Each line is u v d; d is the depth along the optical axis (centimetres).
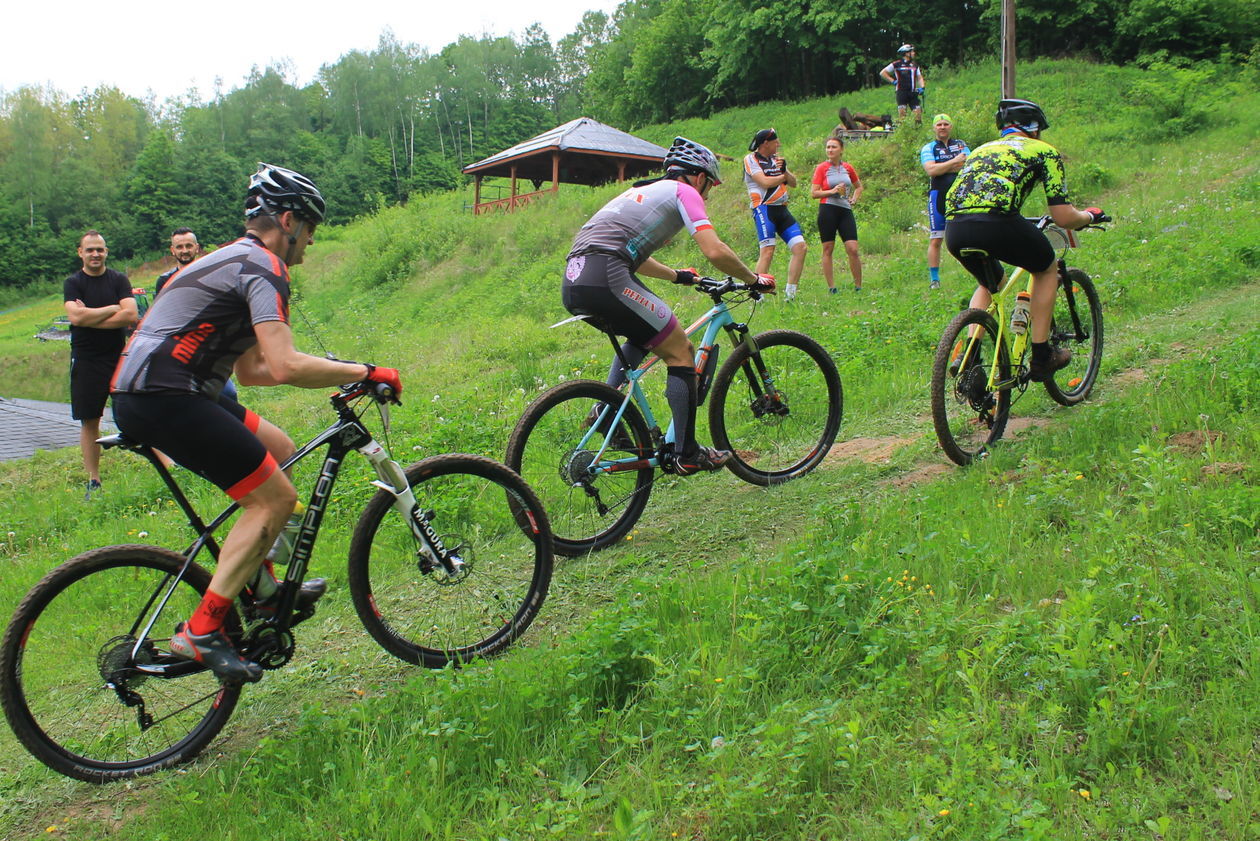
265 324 311
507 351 1274
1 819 312
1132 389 552
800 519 470
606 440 460
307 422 989
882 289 1113
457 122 10862
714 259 455
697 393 473
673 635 336
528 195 3009
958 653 277
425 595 400
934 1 4275
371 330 2077
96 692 347
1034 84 2739
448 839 258
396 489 361
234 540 319
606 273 440
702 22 5462
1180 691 257
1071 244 553
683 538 471
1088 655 266
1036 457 466
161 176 8875
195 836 282
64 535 678
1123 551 325
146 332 311
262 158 9881
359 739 309
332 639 418
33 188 8875
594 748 289
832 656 305
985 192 496
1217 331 656
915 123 1795
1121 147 1773
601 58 6844
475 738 293
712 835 241
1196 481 385
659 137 4244
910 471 502
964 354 496
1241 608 286
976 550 348
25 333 4547
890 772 249
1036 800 227
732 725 284
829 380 541
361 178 9412
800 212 1611
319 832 270
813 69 4822
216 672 319
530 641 387
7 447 1166
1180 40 3219
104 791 322
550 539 394
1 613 508
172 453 312
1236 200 1256
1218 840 212
